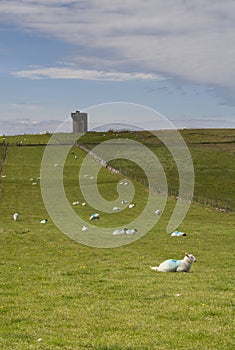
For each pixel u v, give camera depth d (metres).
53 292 22.00
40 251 36.53
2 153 123.56
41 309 19.00
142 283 23.94
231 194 74.38
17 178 91.06
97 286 23.39
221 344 14.80
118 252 36.22
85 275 26.48
